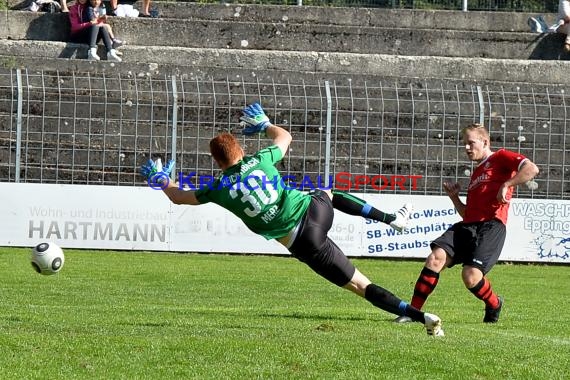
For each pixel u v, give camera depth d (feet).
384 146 157.89
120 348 58.39
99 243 143.54
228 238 144.87
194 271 122.93
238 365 54.34
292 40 188.44
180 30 186.39
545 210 145.38
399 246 144.97
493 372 53.88
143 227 143.95
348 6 202.59
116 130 158.51
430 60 181.98
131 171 156.35
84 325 69.05
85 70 168.86
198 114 151.53
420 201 144.77
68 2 198.08
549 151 153.58
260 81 166.61
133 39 184.96
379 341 62.59
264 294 101.76
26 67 167.43
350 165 151.12
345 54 182.19
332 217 65.87
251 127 66.39
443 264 78.18
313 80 167.94
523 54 189.16
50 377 50.88
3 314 76.54
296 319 77.66
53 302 89.35
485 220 78.59
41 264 73.41
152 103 150.51
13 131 156.97
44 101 149.48
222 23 187.73
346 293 104.42
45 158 156.04
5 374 51.16
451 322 80.23
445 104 160.35
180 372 52.49
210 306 89.20
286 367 54.08
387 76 168.45
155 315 78.48
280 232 64.44
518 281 123.34
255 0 207.31
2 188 142.82
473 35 189.47
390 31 188.96
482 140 79.10
